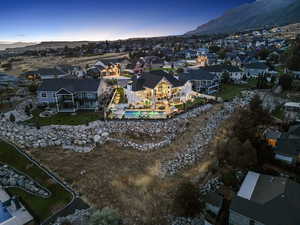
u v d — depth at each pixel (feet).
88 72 364.38
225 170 119.75
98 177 120.67
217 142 154.92
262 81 260.42
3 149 142.92
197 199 95.04
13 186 116.47
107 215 87.66
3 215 97.50
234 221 86.48
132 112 191.42
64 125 169.58
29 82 307.99
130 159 137.28
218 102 220.84
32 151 143.23
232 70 311.27
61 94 193.57
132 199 106.32
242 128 137.08
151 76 228.43
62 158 137.39
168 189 113.50
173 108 199.00
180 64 435.12
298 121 164.66
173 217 96.84
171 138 157.48
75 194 109.40
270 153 122.42
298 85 242.17
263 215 80.64
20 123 171.94
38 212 99.25
